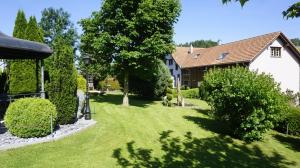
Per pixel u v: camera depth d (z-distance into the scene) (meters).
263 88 12.63
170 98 25.77
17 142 10.16
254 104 12.81
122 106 22.89
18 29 19.30
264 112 12.78
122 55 20.94
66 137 11.44
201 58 46.84
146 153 10.21
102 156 9.52
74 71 13.76
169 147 11.26
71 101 13.66
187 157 10.09
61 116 13.39
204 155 10.49
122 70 23.98
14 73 18.41
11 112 10.76
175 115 19.48
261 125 12.88
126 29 21.19
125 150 10.38
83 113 17.22
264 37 35.41
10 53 14.34
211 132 14.48
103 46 21.20
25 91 18.47
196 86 45.66
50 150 9.75
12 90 18.38
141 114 19.11
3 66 22.84
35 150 9.63
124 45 20.77
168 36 22.69
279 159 10.72
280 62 34.19
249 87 12.55
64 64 13.33
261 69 33.50
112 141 11.41
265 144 12.82
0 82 20.34
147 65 23.12
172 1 22.56
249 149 11.84
